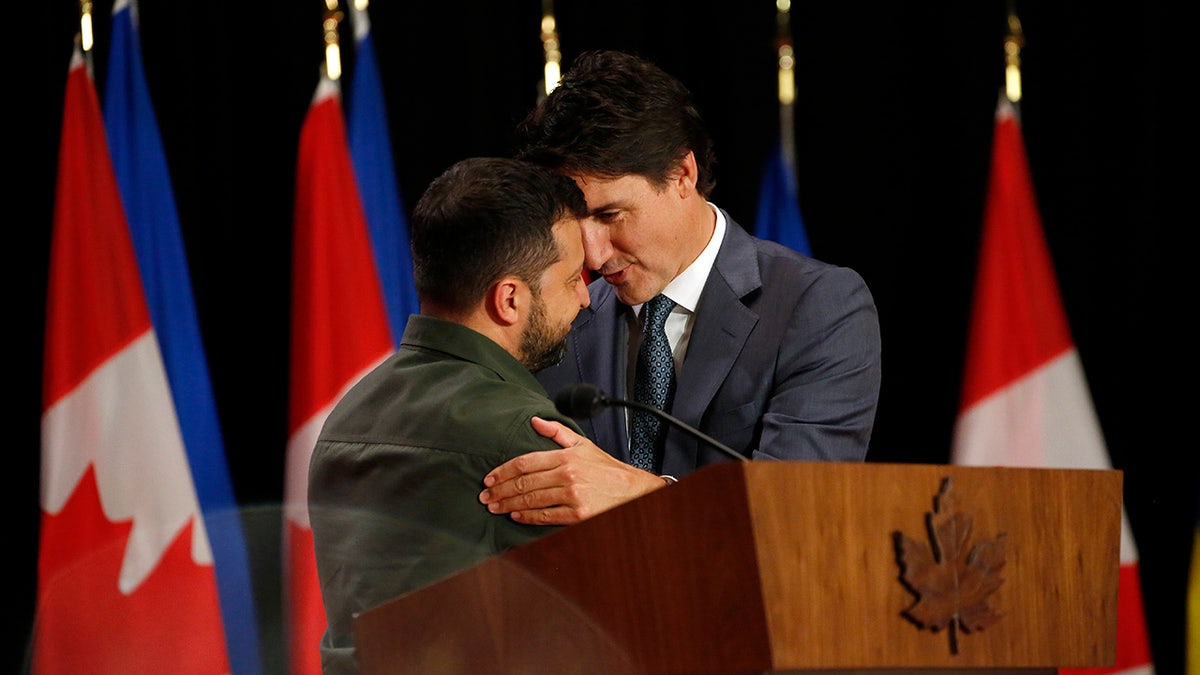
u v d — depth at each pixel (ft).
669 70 27.68
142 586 23.36
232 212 25.53
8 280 24.62
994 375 26.86
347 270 24.86
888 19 28.50
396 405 12.14
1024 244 27.17
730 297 16.38
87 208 24.08
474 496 11.53
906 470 8.57
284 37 26.12
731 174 27.50
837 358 16.07
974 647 8.68
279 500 25.07
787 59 27.17
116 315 23.91
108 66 25.46
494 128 26.81
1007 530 9.00
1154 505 27.91
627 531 8.59
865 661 8.16
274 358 25.39
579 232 13.06
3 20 24.89
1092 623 9.41
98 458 23.49
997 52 28.32
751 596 7.88
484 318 12.51
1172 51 28.48
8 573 24.00
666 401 16.39
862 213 28.07
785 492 8.04
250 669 23.85
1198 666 27.45
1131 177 28.30
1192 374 28.07
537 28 27.37
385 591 11.59
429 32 27.02
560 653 8.92
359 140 25.89
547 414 11.81
